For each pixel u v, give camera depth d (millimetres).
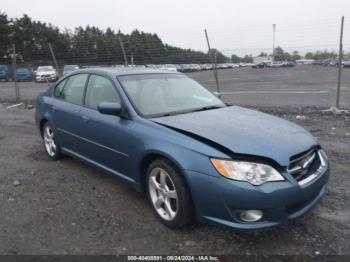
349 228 3832
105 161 4762
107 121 4570
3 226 3912
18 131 8758
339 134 7797
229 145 3469
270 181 3324
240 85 24484
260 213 3320
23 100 15633
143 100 4531
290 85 23922
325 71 48125
